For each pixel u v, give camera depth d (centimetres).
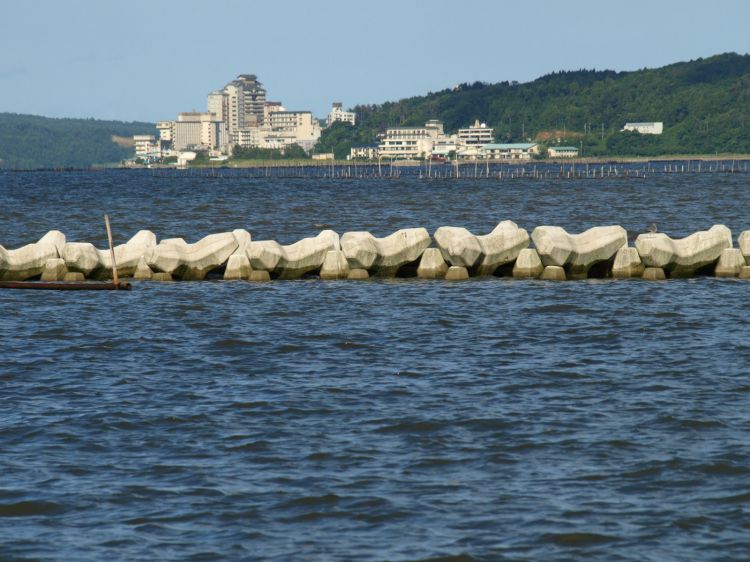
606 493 8650
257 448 9712
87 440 9925
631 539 7856
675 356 13038
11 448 9706
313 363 12912
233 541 7862
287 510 8381
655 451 9550
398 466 9262
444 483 8881
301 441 9894
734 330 14550
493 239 18862
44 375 12288
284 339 14212
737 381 11819
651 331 14562
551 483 8862
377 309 16188
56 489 8769
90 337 14350
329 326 15025
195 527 8094
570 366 12612
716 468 9131
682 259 18700
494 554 7644
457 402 11088
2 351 13488
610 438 9900
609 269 18912
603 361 12862
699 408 10781
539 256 18888
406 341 14075
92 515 8306
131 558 7606
